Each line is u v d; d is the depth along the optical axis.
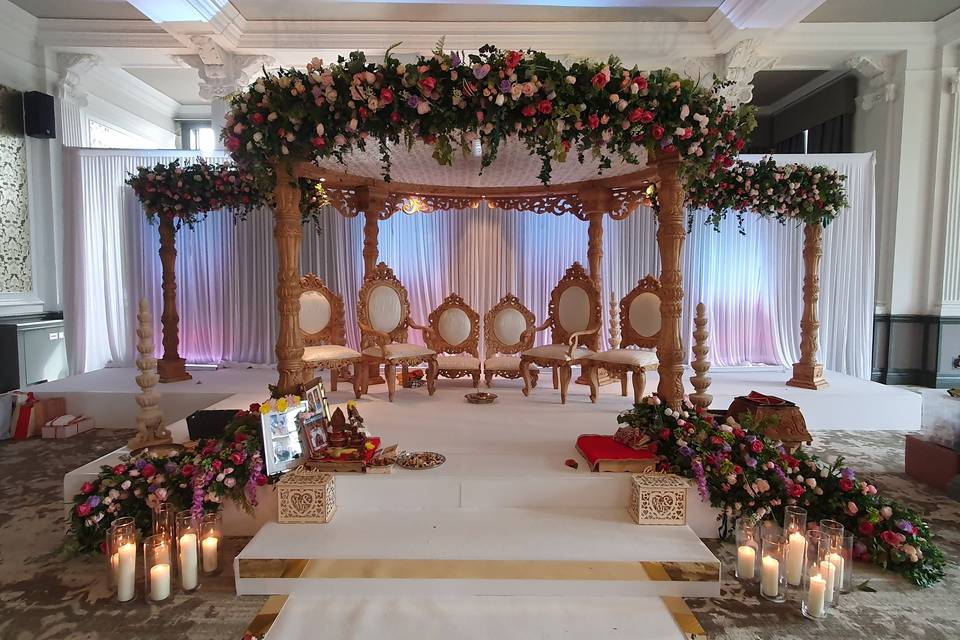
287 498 2.59
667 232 3.27
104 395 4.88
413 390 4.86
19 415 4.60
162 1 4.82
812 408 4.73
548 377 5.71
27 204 6.06
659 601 2.25
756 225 6.07
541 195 5.32
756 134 8.43
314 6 5.27
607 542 2.44
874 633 2.09
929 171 6.32
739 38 5.50
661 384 3.30
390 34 5.64
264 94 2.84
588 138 2.84
